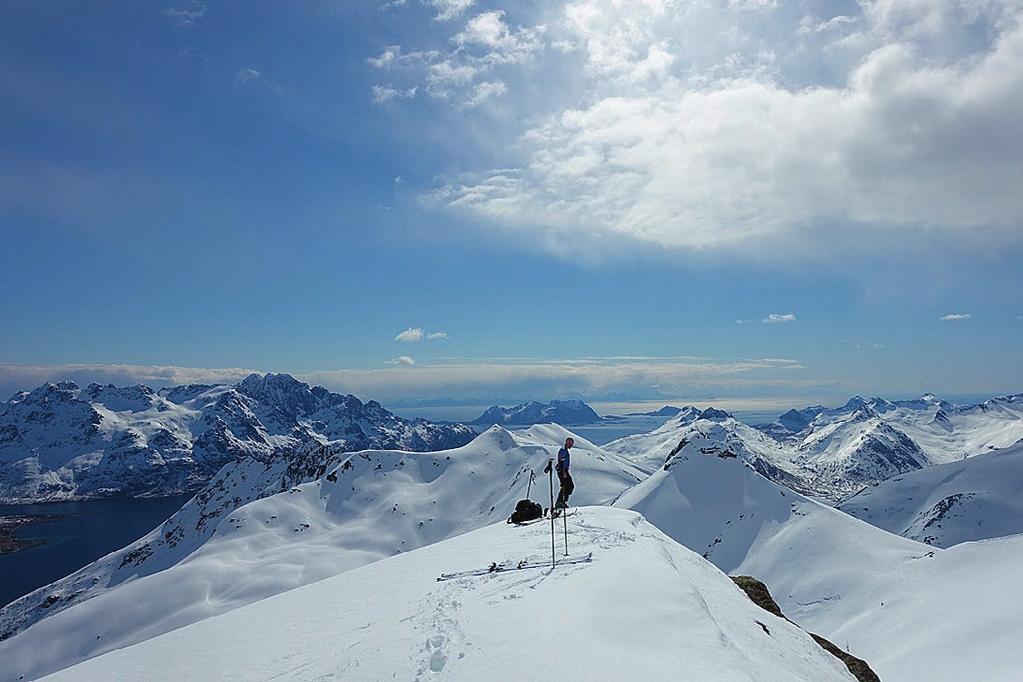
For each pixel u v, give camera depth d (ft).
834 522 586.04
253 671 54.34
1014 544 390.21
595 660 43.14
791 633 75.36
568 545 78.69
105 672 61.46
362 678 45.06
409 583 73.51
